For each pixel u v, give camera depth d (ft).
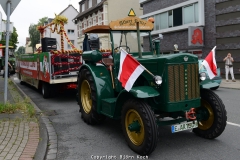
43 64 31.99
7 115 21.48
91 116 19.70
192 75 15.10
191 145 15.83
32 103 29.04
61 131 19.21
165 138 17.15
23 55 45.03
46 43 33.71
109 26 18.34
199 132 17.02
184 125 14.76
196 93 15.29
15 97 31.24
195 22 64.69
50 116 23.95
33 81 38.65
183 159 13.87
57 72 29.73
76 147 15.94
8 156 13.34
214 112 15.96
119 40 18.69
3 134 16.69
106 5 99.09
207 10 62.03
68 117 23.48
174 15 71.67
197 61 15.34
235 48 55.93
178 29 69.51
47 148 15.56
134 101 14.33
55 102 31.09
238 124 20.11
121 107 16.06
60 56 29.76
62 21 36.09
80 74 21.95
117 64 17.90
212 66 16.89
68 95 36.06
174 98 14.58
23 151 14.08
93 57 19.35
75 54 30.60
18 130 17.61
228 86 43.65
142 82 15.94
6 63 23.24
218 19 59.47
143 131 13.92
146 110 13.70
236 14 55.42
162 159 13.93
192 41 61.93
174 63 14.52
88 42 23.03
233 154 14.39
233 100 30.42
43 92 33.60
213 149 15.14
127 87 14.07
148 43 19.90
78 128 19.93
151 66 15.12
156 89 14.83
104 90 18.26
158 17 78.07
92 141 16.99
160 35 20.08
